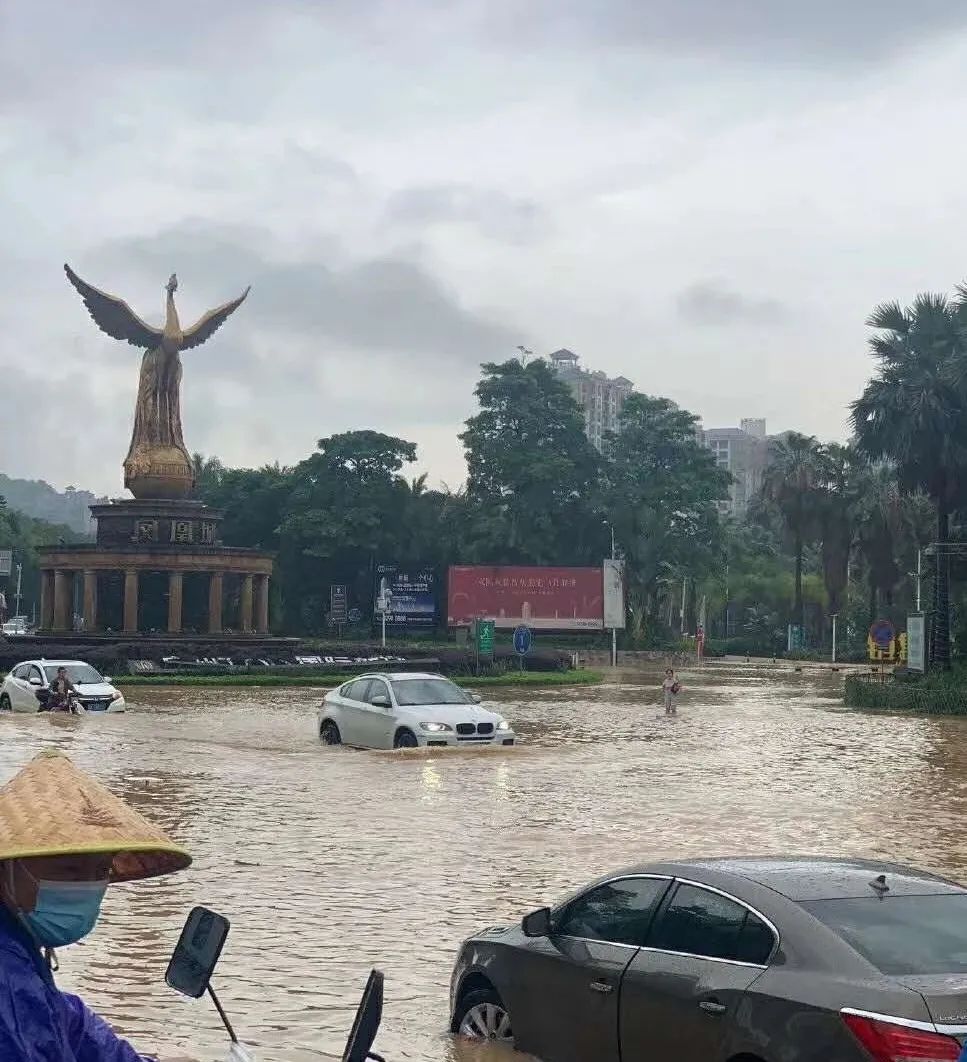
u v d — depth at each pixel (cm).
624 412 11588
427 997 999
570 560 11394
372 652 6788
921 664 5619
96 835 407
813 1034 633
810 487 10856
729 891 731
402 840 1708
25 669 4091
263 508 11544
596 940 790
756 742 3344
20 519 16275
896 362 5747
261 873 1477
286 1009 968
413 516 11275
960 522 6419
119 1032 902
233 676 5997
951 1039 600
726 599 13525
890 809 2069
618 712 4416
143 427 8175
